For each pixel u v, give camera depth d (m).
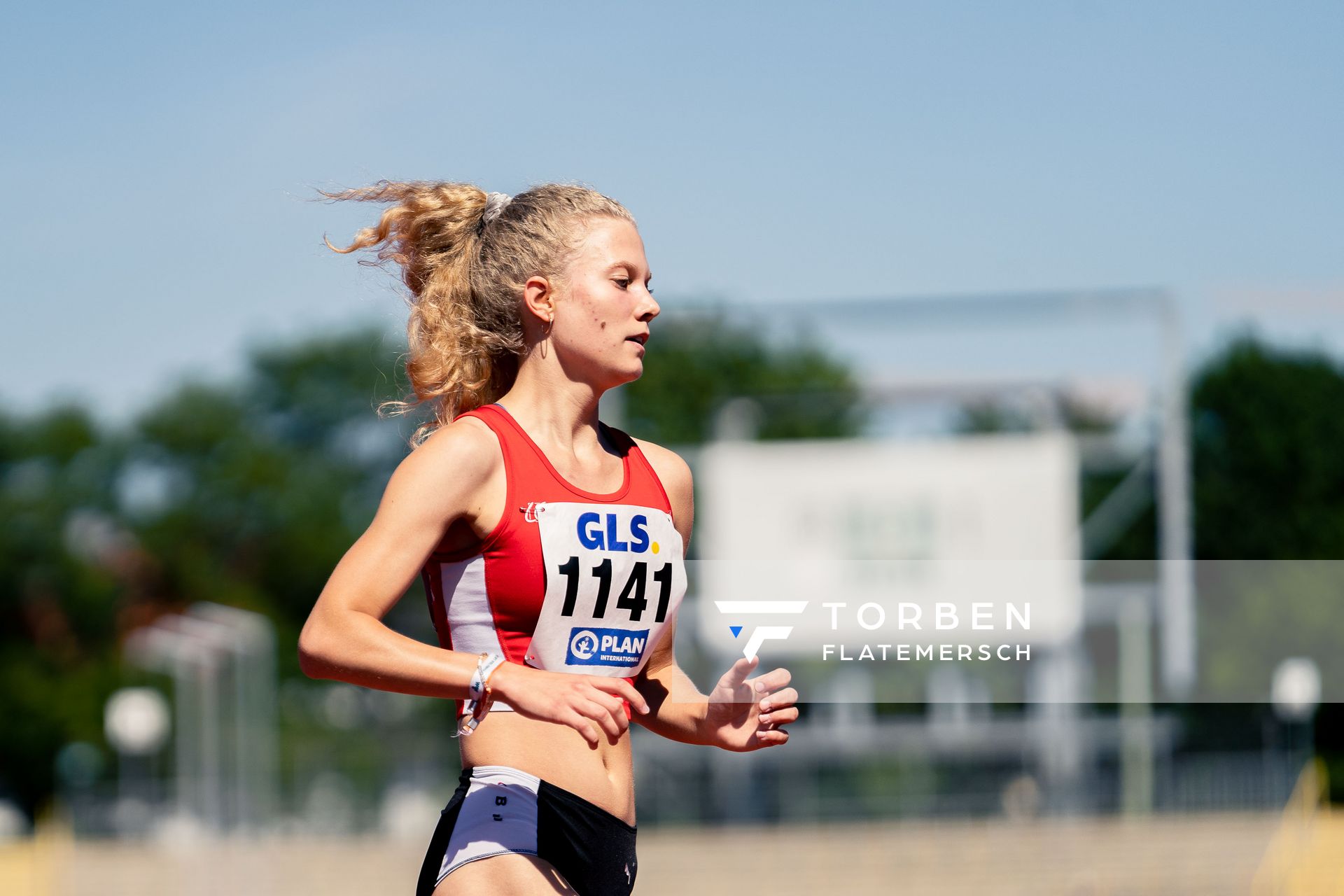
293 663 134.50
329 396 150.00
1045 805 68.00
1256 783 67.19
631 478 7.38
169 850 69.25
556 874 7.05
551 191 7.41
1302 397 93.31
